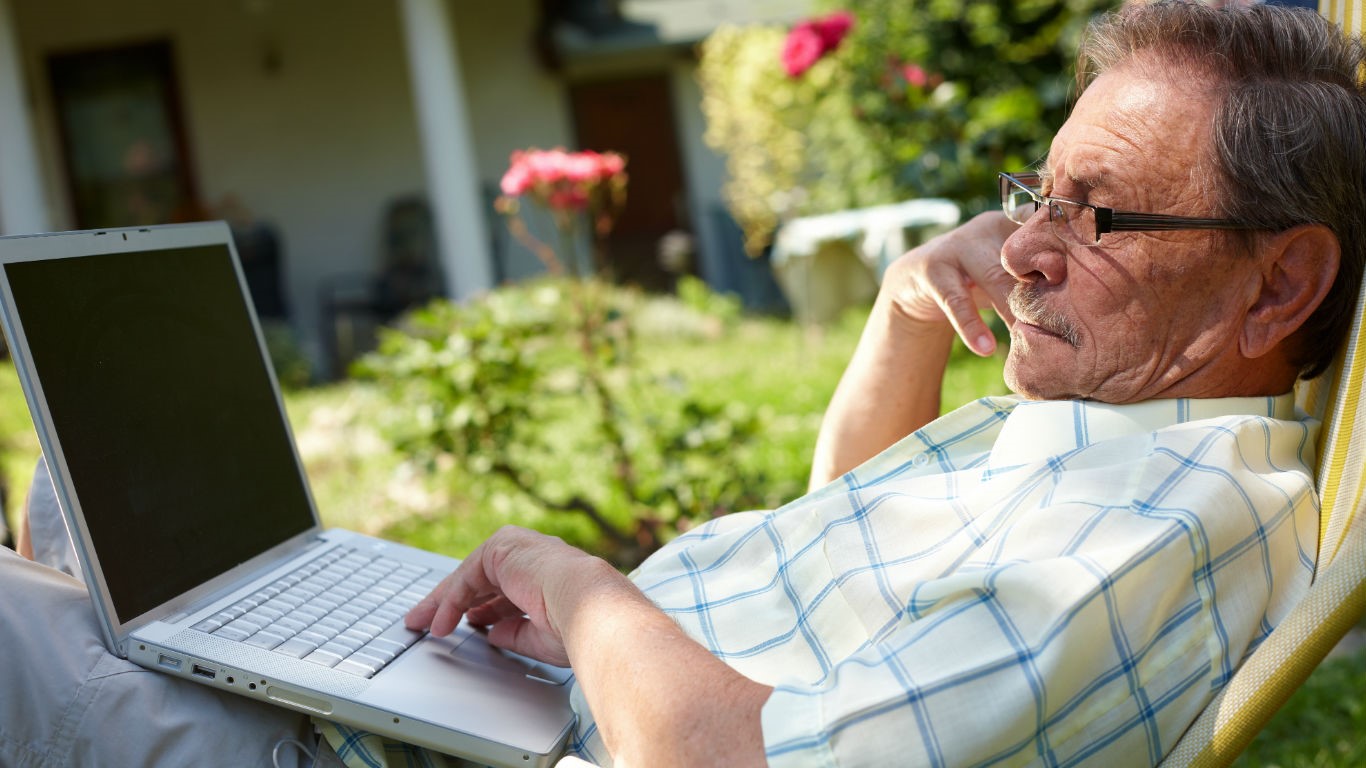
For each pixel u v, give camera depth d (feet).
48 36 34.88
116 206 35.70
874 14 22.18
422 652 4.18
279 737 3.91
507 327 12.26
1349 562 3.21
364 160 35.88
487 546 4.25
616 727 3.46
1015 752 3.13
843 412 5.27
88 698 3.71
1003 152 18.92
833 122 25.91
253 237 33.27
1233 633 3.38
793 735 3.11
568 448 16.51
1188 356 3.76
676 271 37.42
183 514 4.18
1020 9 19.31
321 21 35.40
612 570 3.95
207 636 3.88
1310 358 4.01
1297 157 3.52
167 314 4.36
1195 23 3.72
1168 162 3.61
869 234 22.39
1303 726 7.98
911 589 3.64
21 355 3.64
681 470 11.35
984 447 4.53
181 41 35.27
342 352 31.27
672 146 37.76
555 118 37.01
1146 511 3.38
